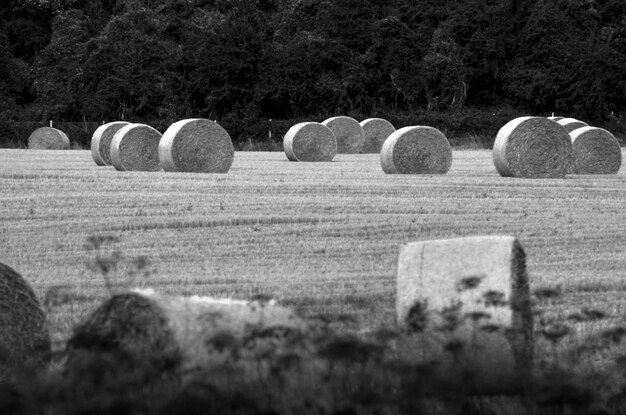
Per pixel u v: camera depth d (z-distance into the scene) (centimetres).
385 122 16962
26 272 4703
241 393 2155
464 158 13900
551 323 3105
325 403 2298
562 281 4347
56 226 6131
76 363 2378
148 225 6141
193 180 8988
